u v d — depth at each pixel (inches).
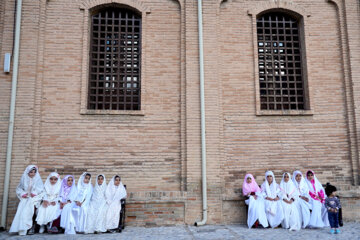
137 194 302.0
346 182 329.4
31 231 267.9
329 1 361.7
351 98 341.4
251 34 350.0
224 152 324.5
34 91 312.2
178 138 323.9
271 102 343.3
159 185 314.3
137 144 319.6
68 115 318.0
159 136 323.0
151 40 339.6
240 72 341.4
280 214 284.7
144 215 299.9
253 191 301.4
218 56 336.2
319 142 334.6
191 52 333.4
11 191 293.4
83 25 335.0
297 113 335.3
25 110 307.0
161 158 319.3
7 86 309.9
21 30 319.0
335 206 264.7
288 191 292.5
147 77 332.5
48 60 325.4
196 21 339.9
